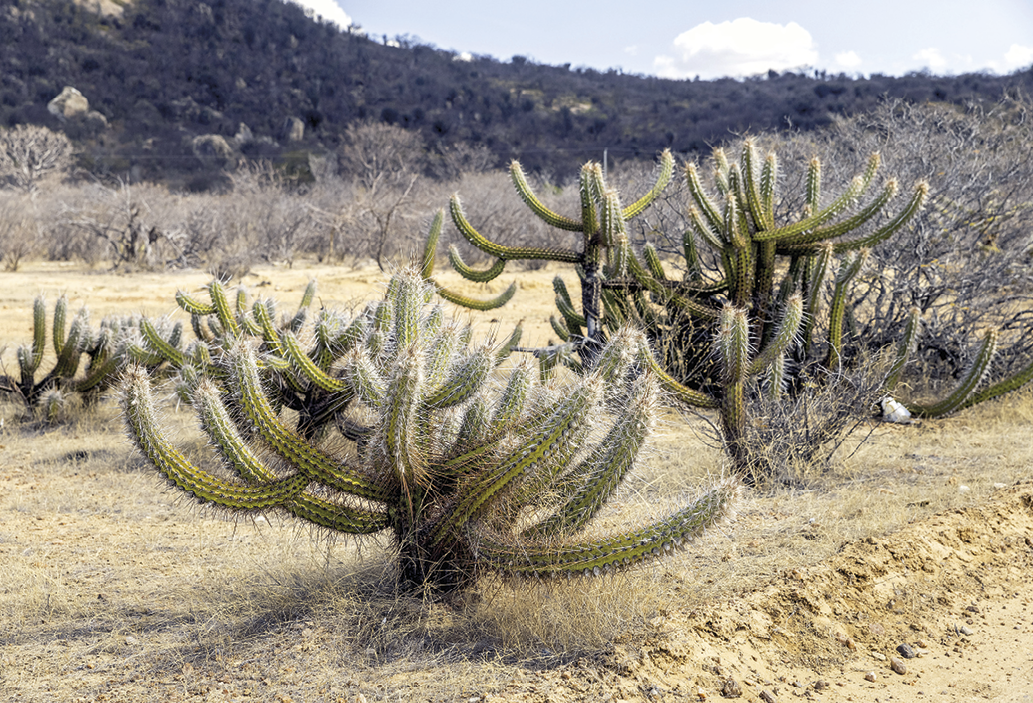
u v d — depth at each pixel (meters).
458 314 4.84
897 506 5.06
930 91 34.84
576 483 3.71
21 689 3.30
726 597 3.94
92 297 15.77
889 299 8.36
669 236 9.56
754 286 6.43
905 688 3.42
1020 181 9.23
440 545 3.80
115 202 21.92
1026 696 3.34
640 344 5.63
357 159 50.41
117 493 5.88
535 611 3.62
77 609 3.99
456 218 7.70
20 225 21.72
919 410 6.97
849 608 4.00
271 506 3.80
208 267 19.52
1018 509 5.07
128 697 3.24
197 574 4.41
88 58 77.31
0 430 7.53
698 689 3.28
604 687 3.21
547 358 6.96
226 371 5.85
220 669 3.43
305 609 3.90
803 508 5.16
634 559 3.39
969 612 4.06
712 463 5.99
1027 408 7.17
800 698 3.31
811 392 6.52
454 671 3.35
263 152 65.62
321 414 5.54
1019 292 9.02
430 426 3.79
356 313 6.24
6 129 51.06
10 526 5.20
